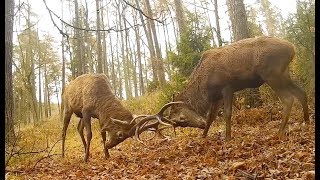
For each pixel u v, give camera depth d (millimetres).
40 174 3295
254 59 3508
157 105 5988
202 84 3799
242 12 5258
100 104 3861
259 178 2250
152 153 3746
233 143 3393
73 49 12633
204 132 3928
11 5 4098
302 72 4422
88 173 3211
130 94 16969
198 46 5605
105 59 14992
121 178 2871
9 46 4086
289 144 2922
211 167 2730
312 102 4309
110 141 3766
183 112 3857
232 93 3695
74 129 7668
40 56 17375
